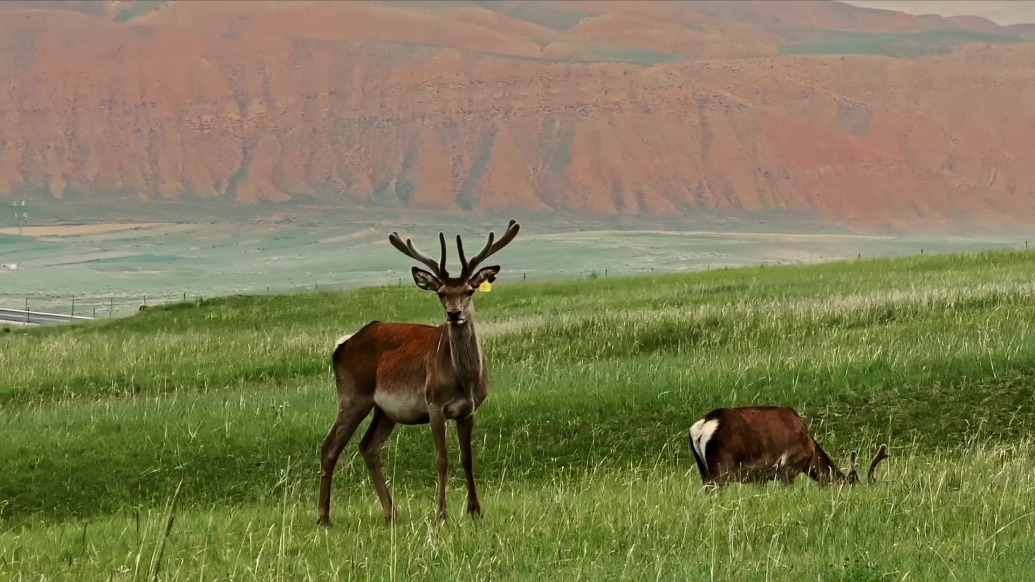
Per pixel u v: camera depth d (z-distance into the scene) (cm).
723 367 6275
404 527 3597
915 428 5434
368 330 3956
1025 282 8419
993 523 3228
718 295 9550
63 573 3195
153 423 5806
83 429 5784
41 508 4981
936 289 8156
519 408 5725
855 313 7688
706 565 2823
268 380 7412
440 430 3681
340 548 3316
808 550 2981
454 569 2916
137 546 3488
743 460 4041
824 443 5325
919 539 3050
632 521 3397
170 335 9369
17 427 5925
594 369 6619
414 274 3669
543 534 3294
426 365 3719
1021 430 5334
